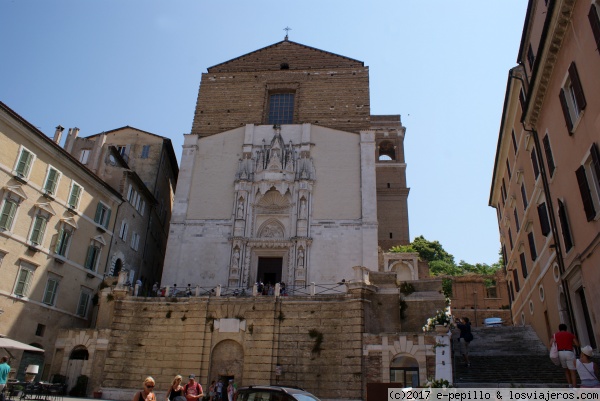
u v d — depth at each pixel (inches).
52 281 1318.9
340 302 1258.0
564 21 856.9
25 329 1214.3
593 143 789.2
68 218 1379.2
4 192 1163.9
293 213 1717.5
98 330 1305.4
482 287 1955.0
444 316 1138.7
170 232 1733.5
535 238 1266.0
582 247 892.0
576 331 945.5
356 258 1647.4
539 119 1086.4
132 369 1269.7
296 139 1846.7
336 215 1715.1
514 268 1631.4
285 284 1595.7
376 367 1154.0
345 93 1987.0
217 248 1702.8
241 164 1803.6
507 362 1014.4
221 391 1205.7
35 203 1262.3
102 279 1544.0
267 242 1674.5
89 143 1702.8
